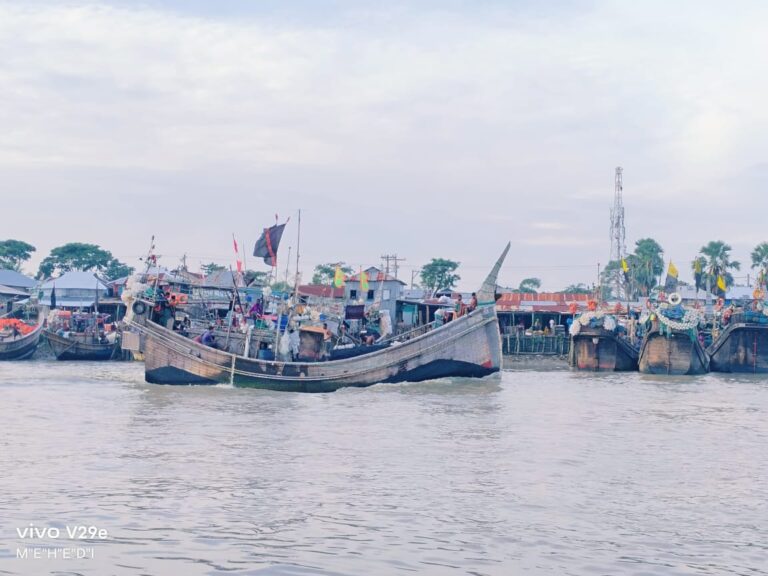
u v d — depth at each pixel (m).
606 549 19.42
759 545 19.92
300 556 18.47
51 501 22.59
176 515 21.53
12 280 135.62
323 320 71.94
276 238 60.16
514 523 21.34
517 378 72.56
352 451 30.77
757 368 87.38
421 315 105.31
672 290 104.75
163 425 36.94
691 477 27.03
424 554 18.78
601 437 35.00
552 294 130.00
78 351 94.44
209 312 69.12
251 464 28.02
